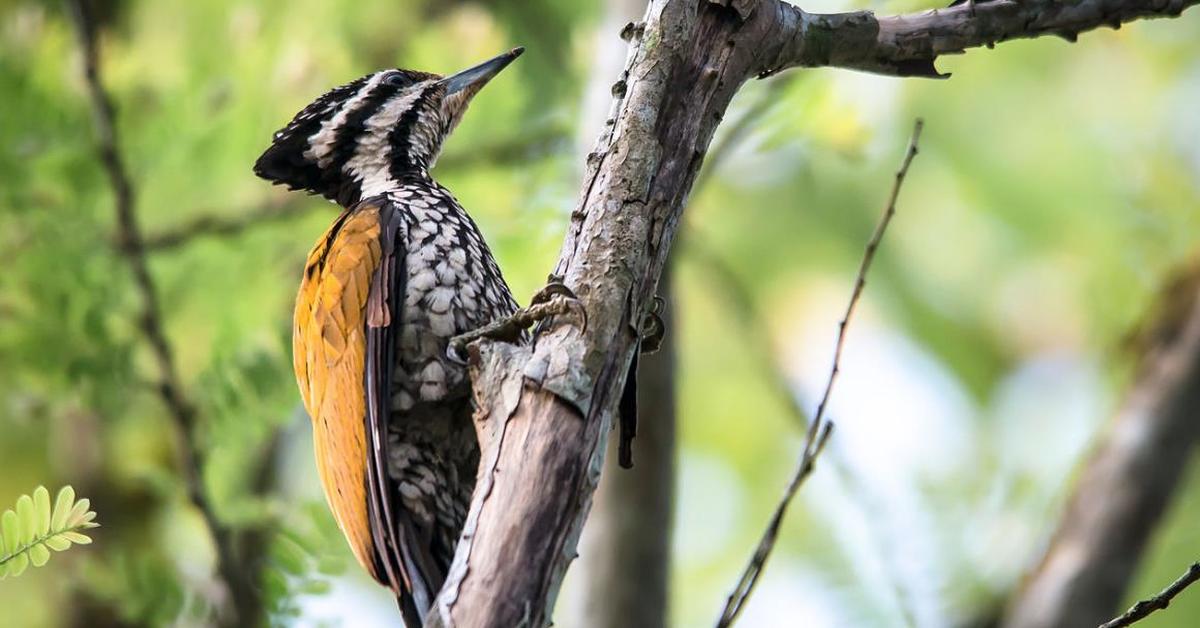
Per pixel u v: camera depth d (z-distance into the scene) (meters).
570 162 13.12
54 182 12.05
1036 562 13.55
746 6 7.39
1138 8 8.44
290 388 11.17
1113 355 14.89
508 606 6.27
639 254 6.95
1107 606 13.55
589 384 6.68
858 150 12.45
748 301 14.33
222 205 12.86
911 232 14.89
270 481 13.11
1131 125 14.77
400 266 8.77
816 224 14.93
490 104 13.09
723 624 7.13
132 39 13.12
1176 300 14.66
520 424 6.62
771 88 12.27
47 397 11.59
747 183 14.91
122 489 12.99
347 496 8.37
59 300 11.36
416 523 8.58
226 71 12.91
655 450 11.27
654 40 7.29
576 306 6.80
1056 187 14.66
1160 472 14.02
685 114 7.21
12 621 13.03
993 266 14.89
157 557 10.93
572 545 6.47
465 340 7.16
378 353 8.45
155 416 12.39
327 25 13.72
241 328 12.27
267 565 9.70
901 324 14.98
